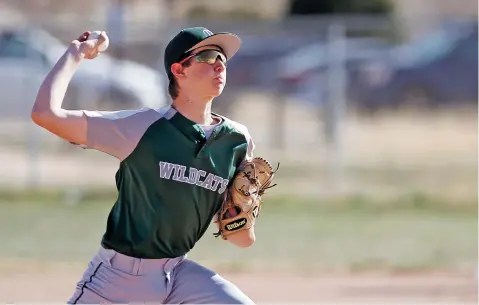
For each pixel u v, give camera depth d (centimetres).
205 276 1608
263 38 5900
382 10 10781
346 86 8450
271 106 6388
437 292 2894
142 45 6022
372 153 6494
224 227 1666
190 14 10200
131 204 1562
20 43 5803
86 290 1572
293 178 5378
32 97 5619
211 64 1580
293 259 3472
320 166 5631
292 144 6172
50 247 3638
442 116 8812
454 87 8900
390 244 3769
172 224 1566
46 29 5603
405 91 8794
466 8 13538
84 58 1559
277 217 4397
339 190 5088
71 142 1539
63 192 4916
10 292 2844
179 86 1586
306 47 6675
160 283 1581
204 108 1594
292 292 2906
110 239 1566
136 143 1538
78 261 3409
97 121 1525
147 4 9450
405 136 7588
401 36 8931
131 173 1552
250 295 2859
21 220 4241
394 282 3089
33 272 3183
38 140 5316
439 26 9294
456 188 5141
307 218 4378
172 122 1556
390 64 8750
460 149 6775
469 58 8950
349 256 3512
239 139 1616
